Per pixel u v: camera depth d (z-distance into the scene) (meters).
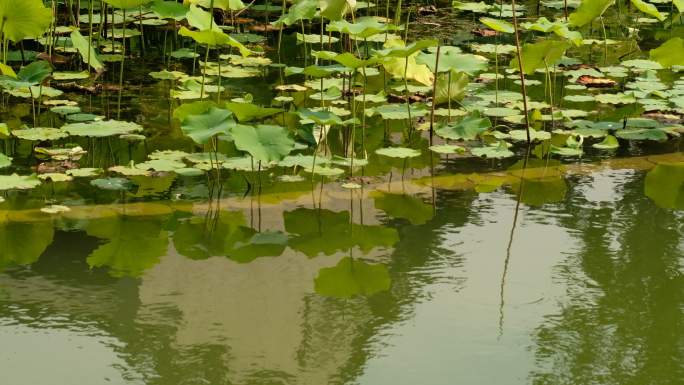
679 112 5.24
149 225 3.46
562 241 3.35
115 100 5.26
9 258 3.11
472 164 4.29
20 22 5.06
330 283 2.98
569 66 6.36
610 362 2.48
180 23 7.34
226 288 2.93
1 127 3.88
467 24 7.66
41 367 2.41
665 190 3.94
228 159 4.23
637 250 3.28
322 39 6.42
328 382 2.35
